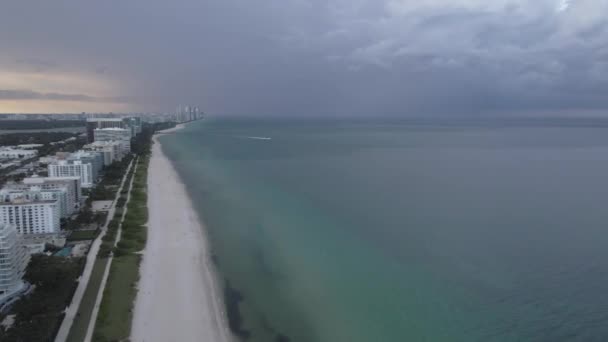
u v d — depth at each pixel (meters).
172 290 98.38
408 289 96.12
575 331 79.12
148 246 124.56
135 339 79.88
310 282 101.00
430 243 123.00
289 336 81.06
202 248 122.88
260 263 112.25
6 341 75.62
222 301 93.75
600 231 132.25
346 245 122.44
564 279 99.38
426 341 77.62
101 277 104.88
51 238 131.50
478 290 94.88
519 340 76.94
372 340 78.69
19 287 96.19
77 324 84.50
